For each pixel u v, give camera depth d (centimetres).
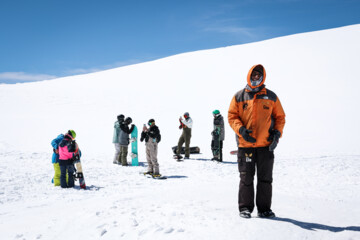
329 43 4650
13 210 508
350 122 1942
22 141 1509
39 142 1503
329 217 351
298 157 1214
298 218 338
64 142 742
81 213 386
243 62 4303
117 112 2327
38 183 788
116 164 1111
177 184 782
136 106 2531
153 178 873
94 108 2439
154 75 4128
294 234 274
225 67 4150
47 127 1842
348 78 3108
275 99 336
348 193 666
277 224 300
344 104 2367
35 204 565
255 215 350
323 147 1437
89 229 321
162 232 290
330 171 957
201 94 2962
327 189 708
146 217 342
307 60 3972
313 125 1906
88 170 979
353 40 4591
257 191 342
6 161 1081
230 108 348
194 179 856
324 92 2734
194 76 3853
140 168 1042
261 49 4875
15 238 322
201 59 4750
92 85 3656
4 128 1783
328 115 2119
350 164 1073
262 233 273
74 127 1872
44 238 312
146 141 889
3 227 374
